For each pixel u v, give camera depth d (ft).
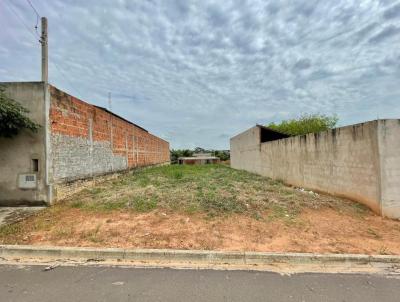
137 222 17.42
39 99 22.59
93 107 34.32
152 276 10.84
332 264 12.28
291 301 9.03
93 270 11.41
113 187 32.78
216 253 12.57
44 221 17.72
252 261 12.44
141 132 68.28
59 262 12.29
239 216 18.84
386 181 19.58
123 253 12.72
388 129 19.81
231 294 9.45
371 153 20.81
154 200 23.50
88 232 15.44
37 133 22.62
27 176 22.53
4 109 19.19
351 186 23.66
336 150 26.23
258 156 57.88
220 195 26.13
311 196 26.04
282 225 16.98
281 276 10.97
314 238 14.85
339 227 16.81
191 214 19.25
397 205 19.51
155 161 93.30
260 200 23.81
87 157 32.04
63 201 24.11
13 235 14.98
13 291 9.62
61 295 9.33
